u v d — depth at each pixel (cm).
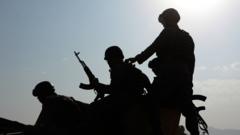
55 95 1045
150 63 982
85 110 1051
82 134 955
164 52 959
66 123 1009
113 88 953
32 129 998
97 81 1036
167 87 926
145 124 937
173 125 959
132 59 964
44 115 1012
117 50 980
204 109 980
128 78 948
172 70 934
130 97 941
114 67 970
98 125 945
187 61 959
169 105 940
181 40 959
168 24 978
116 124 943
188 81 938
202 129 964
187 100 931
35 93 1066
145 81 953
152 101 930
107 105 946
